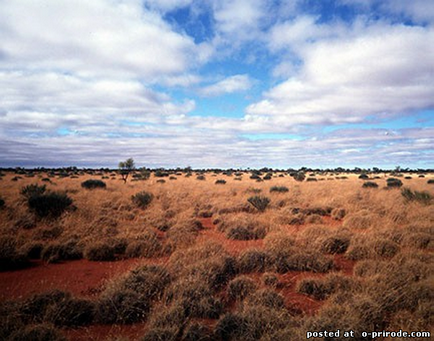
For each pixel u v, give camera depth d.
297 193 20.27
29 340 3.80
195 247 7.66
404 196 16.36
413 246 7.94
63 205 12.30
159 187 24.81
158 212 13.55
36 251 8.04
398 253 6.96
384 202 15.23
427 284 4.95
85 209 12.88
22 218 10.85
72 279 6.33
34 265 7.28
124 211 13.70
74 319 4.57
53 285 5.91
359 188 23.34
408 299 4.71
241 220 10.86
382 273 5.66
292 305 5.02
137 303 4.87
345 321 3.97
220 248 7.71
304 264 6.87
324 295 5.32
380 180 39.69
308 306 5.00
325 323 3.88
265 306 4.64
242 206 15.38
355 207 13.76
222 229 10.82
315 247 8.02
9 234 8.79
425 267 5.90
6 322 4.05
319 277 6.31
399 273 5.55
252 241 9.19
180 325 4.23
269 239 8.52
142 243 8.25
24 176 46.12
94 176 50.94
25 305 4.61
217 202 16.67
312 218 12.12
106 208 14.11
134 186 27.27
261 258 6.95
